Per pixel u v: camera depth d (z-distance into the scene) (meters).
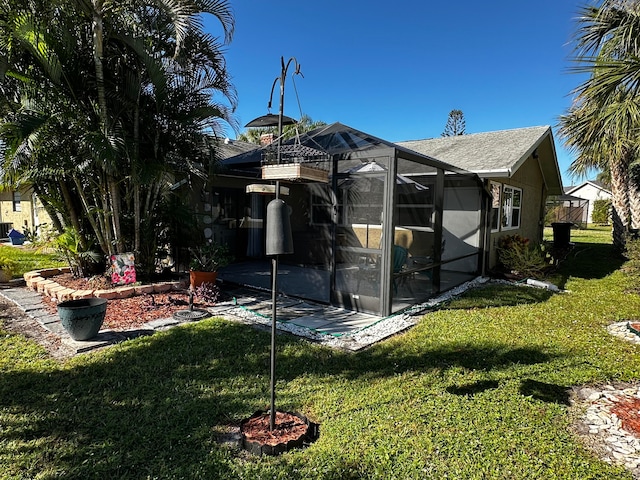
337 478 2.25
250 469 2.31
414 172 7.30
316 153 5.89
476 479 2.26
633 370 3.89
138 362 3.83
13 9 5.18
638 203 12.34
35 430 2.66
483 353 4.29
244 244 10.40
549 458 2.48
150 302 5.88
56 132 5.44
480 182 8.52
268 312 5.79
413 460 2.42
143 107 6.23
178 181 7.25
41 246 8.60
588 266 11.14
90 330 4.28
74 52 5.62
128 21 5.89
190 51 6.40
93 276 6.79
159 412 2.92
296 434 2.65
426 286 7.30
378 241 5.69
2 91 5.79
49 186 6.47
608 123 4.16
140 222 6.73
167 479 2.21
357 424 2.82
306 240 8.76
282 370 3.75
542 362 4.07
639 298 7.14
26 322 5.03
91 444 2.52
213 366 3.79
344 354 4.21
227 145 11.99
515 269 9.22
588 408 3.16
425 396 3.27
